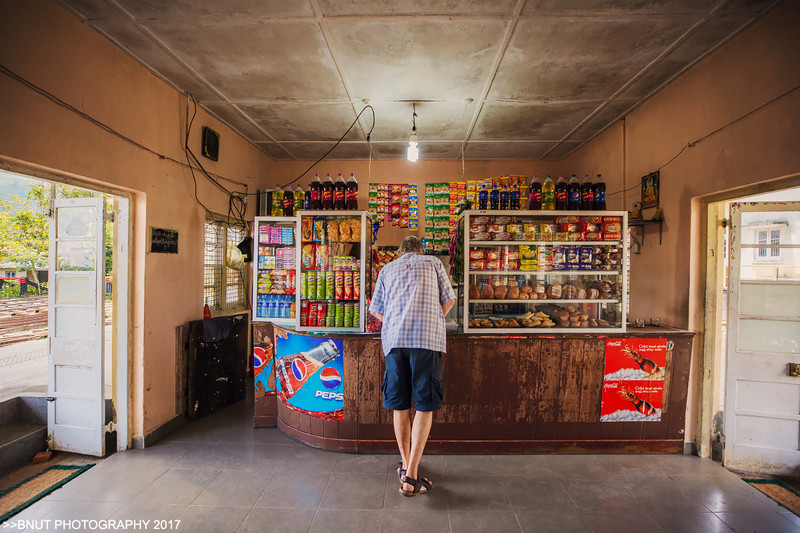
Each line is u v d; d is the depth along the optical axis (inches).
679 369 114.8
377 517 85.4
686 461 112.0
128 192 115.8
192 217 144.2
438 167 218.2
